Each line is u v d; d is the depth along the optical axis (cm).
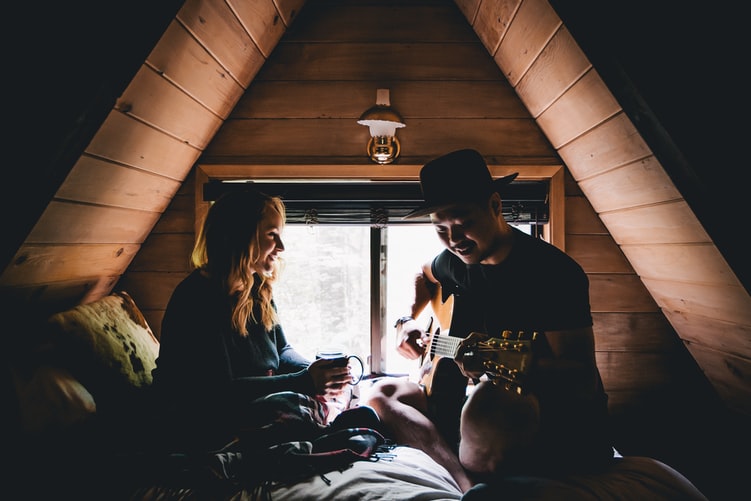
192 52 149
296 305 220
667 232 163
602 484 127
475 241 138
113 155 147
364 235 215
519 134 201
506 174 201
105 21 116
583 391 127
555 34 149
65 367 144
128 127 145
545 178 204
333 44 199
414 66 199
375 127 188
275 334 185
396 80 199
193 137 184
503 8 166
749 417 194
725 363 184
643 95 128
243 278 156
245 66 184
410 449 152
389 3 199
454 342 156
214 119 190
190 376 140
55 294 167
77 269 169
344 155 200
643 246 183
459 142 200
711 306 168
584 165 185
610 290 203
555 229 201
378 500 118
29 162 121
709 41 121
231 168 199
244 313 159
